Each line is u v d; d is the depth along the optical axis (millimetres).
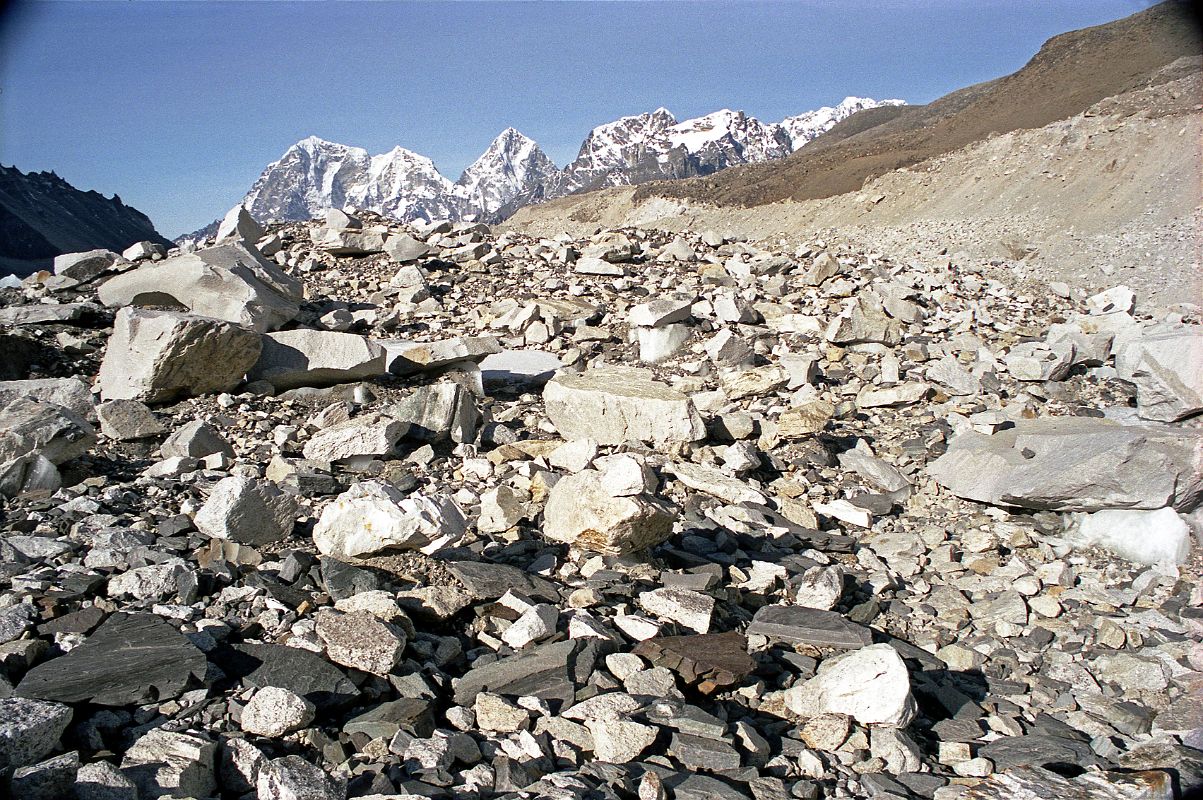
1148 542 6379
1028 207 41500
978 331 12344
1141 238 31672
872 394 9578
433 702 4004
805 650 5129
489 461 7500
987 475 7344
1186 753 4238
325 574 4898
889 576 6309
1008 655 5410
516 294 13383
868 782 3830
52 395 7461
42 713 3242
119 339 8273
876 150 69500
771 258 15500
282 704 3582
